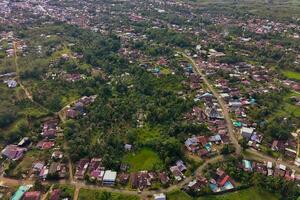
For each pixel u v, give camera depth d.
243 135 186.00
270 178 154.62
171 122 196.25
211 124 196.25
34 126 197.00
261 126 192.38
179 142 175.88
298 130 193.25
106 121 197.62
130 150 175.25
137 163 167.50
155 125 195.88
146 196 147.88
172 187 152.88
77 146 173.75
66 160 168.62
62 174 158.50
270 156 172.38
